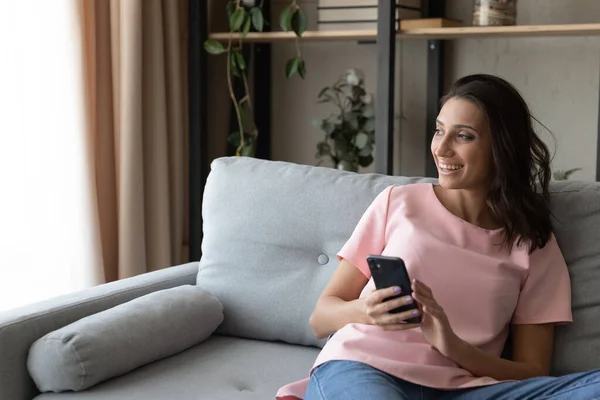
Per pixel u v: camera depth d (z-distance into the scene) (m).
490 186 1.84
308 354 2.13
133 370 1.97
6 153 2.62
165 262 3.09
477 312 1.78
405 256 1.81
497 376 1.74
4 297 2.66
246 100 3.46
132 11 2.88
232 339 2.24
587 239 1.90
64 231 2.77
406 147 3.32
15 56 2.62
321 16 3.01
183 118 3.25
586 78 3.02
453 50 3.22
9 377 1.84
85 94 2.77
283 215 2.19
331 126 3.13
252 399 1.82
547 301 1.82
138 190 2.95
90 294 2.08
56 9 2.69
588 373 1.61
